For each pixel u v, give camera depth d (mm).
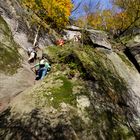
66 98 9172
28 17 20453
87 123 8469
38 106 8805
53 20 25281
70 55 11500
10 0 19328
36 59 15891
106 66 12664
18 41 16438
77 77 10391
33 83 12641
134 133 9398
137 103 11609
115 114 9609
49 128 8023
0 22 15109
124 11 31797
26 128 8055
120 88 11664
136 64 16234
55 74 10617
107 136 8430
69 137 7895
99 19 31047
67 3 25562
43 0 24062
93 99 9523
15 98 10055
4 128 8266
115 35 29188
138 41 17672
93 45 15852
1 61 12312
